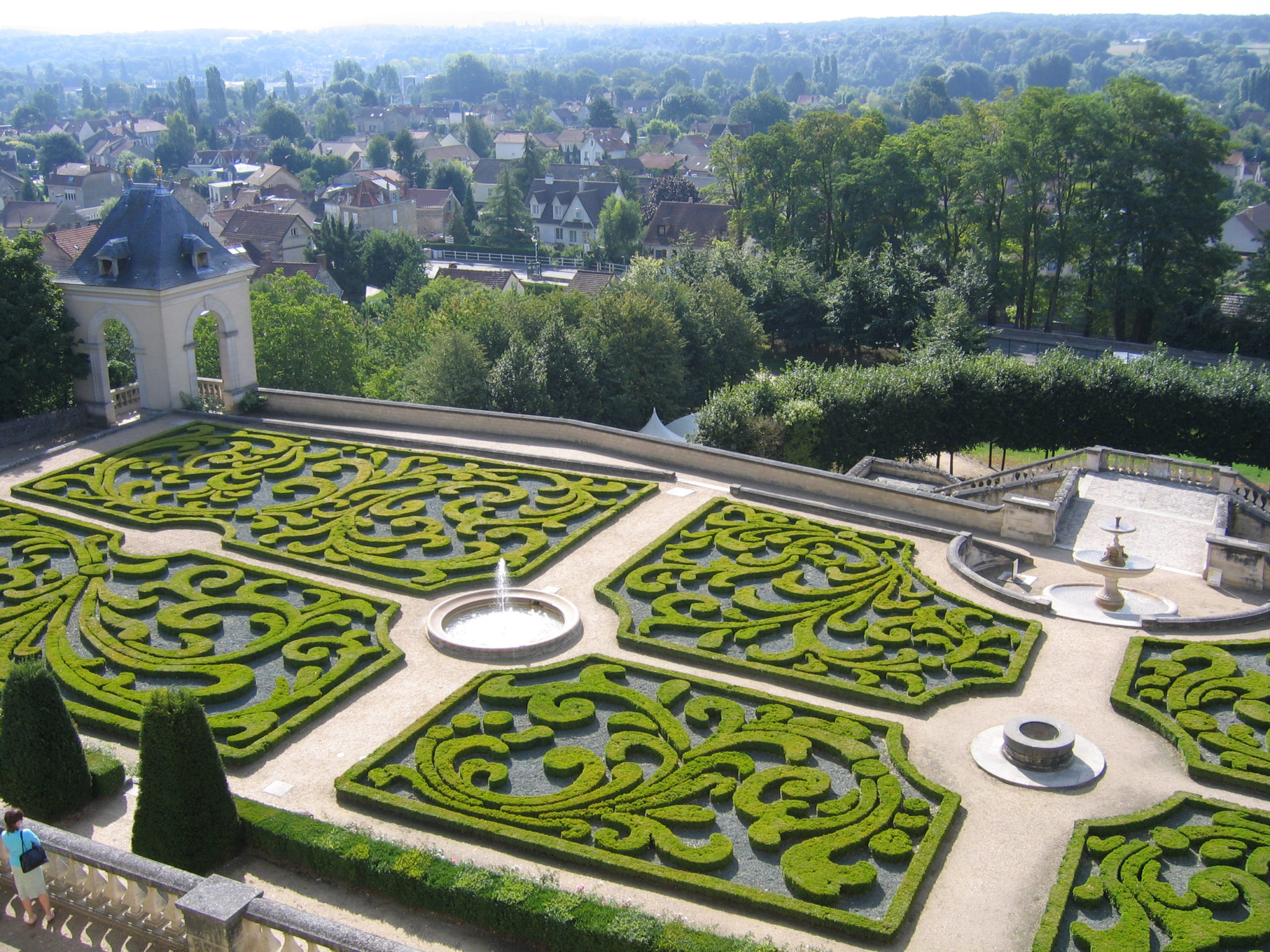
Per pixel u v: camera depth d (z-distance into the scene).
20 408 55.53
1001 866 25.52
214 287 57.66
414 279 142.25
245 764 29.09
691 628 36.59
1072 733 29.89
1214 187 102.38
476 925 23.27
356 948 18.34
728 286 93.62
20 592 38.09
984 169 110.31
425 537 43.31
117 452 51.94
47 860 21.06
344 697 32.34
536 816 26.83
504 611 38.78
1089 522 48.59
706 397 90.12
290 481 49.16
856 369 71.75
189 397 58.06
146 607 37.25
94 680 32.53
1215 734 30.27
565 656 35.12
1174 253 105.50
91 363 56.34
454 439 56.41
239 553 42.28
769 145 126.12
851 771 29.02
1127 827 26.41
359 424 59.38
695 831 26.56
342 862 24.30
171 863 24.42
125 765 29.03
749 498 48.66
